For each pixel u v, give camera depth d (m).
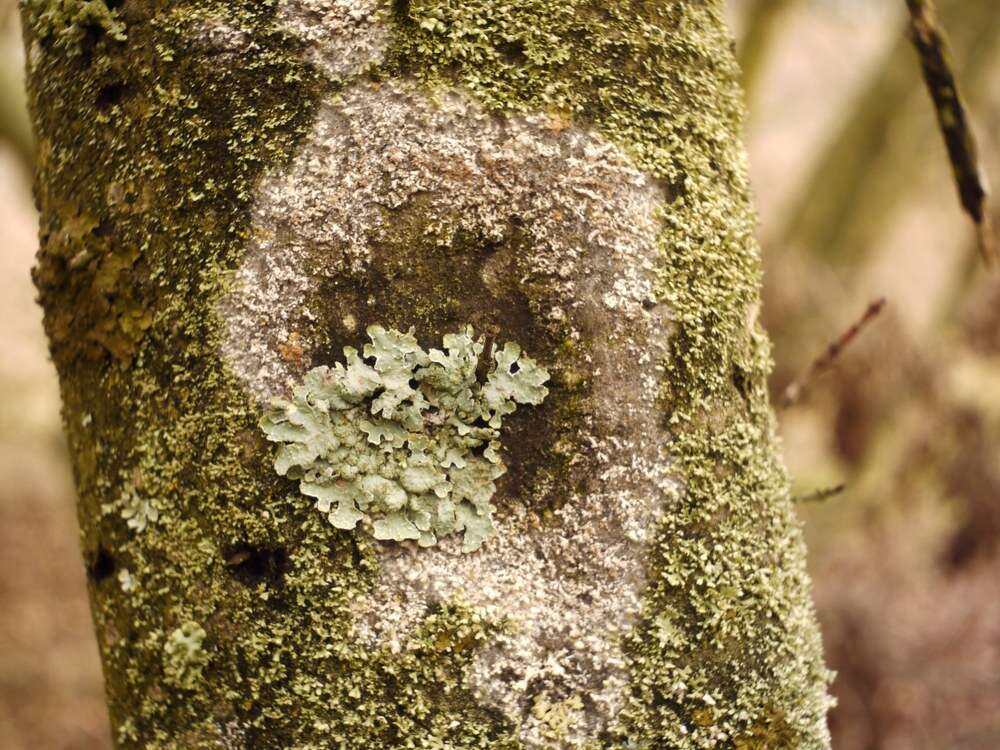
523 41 0.40
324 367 0.39
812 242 1.47
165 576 0.40
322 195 0.39
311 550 0.39
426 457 0.39
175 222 0.40
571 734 0.39
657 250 0.40
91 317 0.40
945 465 1.25
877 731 1.08
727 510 0.40
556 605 0.39
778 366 1.21
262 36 0.40
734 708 0.40
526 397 0.39
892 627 1.16
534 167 0.40
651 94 0.40
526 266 0.40
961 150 0.47
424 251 0.39
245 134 0.40
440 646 0.39
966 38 1.50
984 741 1.08
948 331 1.33
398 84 0.40
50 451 1.85
